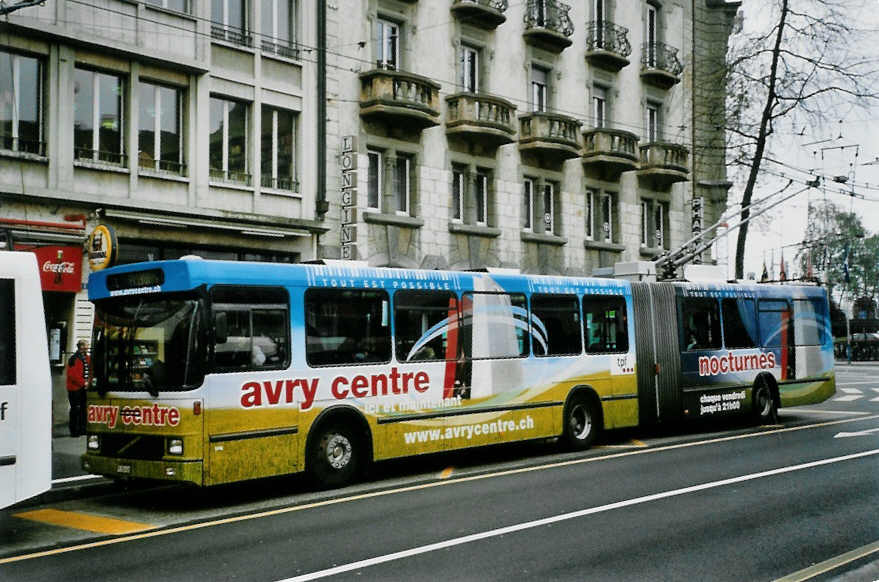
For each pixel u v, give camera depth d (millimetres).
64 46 16953
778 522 8883
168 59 18391
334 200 22016
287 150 21422
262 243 20406
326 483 11414
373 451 11930
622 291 16281
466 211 25500
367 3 22953
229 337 10477
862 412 22312
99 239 15727
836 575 6910
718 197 35250
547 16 27953
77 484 11500
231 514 9859
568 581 6754
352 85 22562
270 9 21000
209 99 19547
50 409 8938
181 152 19156
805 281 21094
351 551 7816
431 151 24359
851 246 79812
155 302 10594
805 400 19969
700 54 34781
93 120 17625
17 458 8609
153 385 10344
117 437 10695
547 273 27703
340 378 11602
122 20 17859
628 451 14828
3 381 8594
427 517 9312
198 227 18953
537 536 8297
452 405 13039
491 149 26109
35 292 8969
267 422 10727
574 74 29156
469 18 25531
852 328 73938
